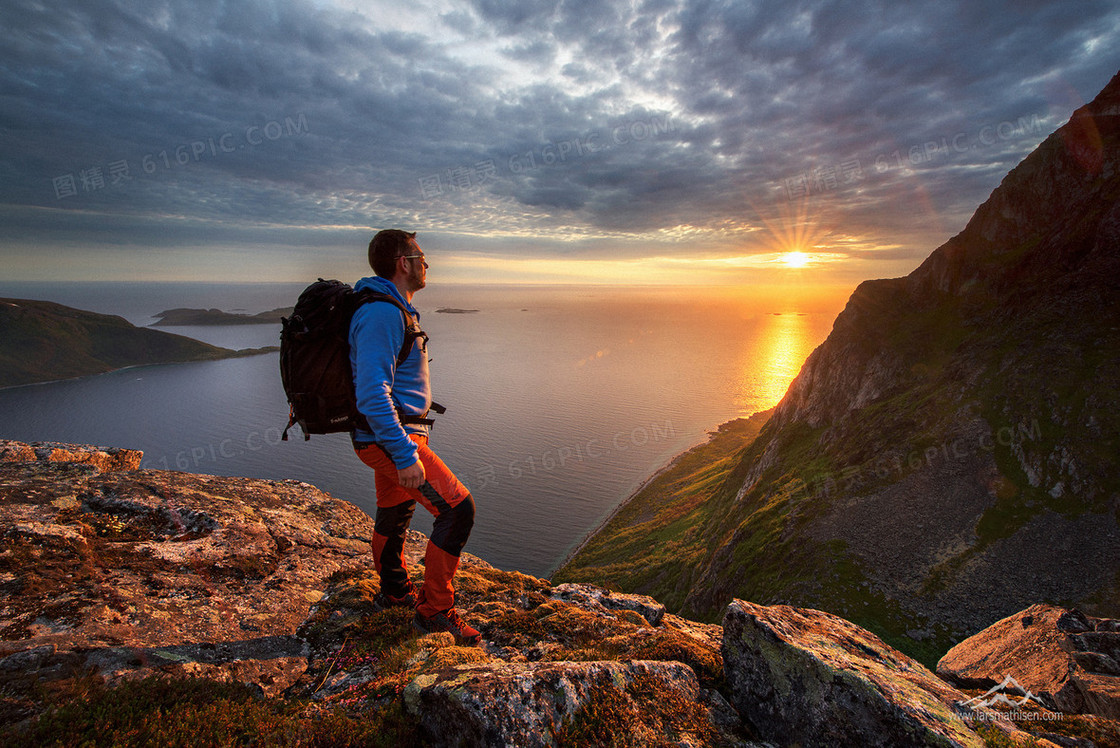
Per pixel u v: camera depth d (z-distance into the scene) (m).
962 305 92.06
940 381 82.12
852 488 71.56
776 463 100.06
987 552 56.06
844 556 61.31
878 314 102.75
